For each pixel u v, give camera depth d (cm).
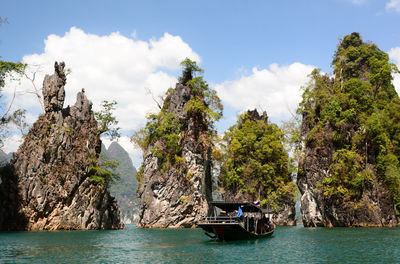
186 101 8050
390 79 7750
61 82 6341
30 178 5650
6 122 5856
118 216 7012
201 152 7838
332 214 6284
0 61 5434
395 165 6412
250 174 8625
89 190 6259
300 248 2930
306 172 6862
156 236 4497
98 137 6906
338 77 8100
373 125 6297
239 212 3550
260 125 9262
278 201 8700
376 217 5978
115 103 7106
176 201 7338
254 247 3039
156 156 7700
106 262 2297
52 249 2952
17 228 5469
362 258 2373
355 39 8638
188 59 8331
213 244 3353
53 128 6025
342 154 6225
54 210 5772
